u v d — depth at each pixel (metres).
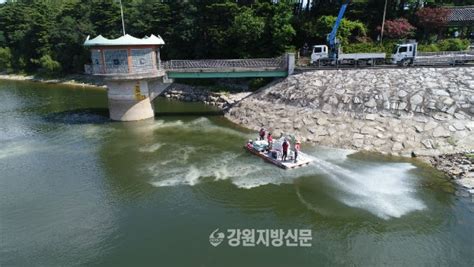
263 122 36.56
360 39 53.53
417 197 21.70
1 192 23.97
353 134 30.59
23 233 19.30
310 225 19.33
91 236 18.89
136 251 17.55
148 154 29.98
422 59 39.91
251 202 21.81
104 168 27.41
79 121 41.12
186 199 22.34
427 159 26.53
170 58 62.16
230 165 27.19
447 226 18.83
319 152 29.03
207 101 50.47
